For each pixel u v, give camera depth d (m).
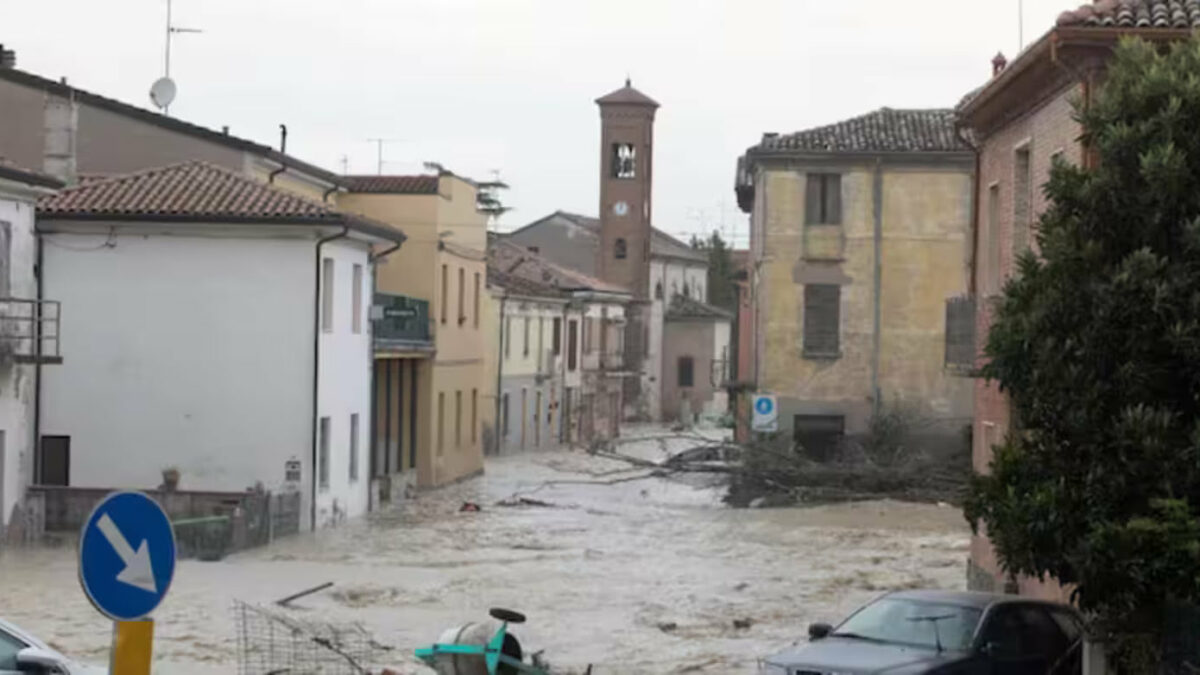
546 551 39.12
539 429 81.19
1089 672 17.83
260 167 49.09
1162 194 16.23
